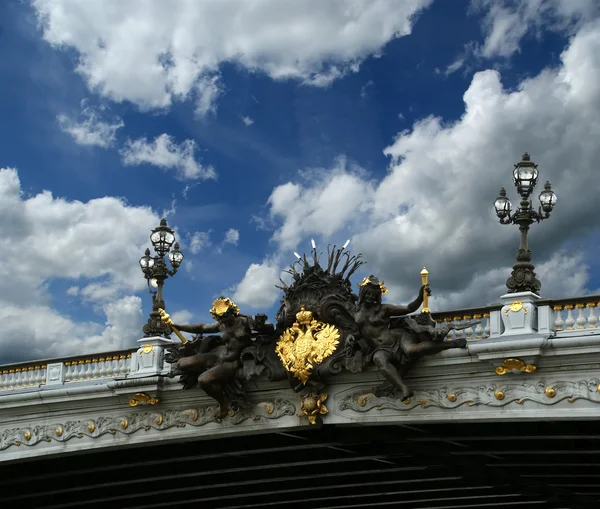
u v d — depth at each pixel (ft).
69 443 557.74
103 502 631.56
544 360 447.01
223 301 512.22
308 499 618.85
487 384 460.55
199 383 510.99
